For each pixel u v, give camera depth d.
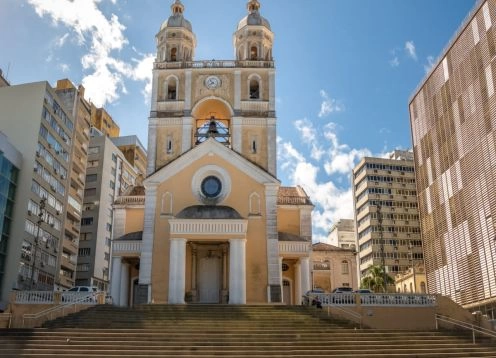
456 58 53.72
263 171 41.19
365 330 28.00
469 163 50.72
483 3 47.56
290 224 45.22
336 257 90.25
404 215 108.88
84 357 22.56
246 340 25.25
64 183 75.62
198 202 40.47
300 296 41.03
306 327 28.19
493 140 45.75
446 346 25.91
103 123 108.88
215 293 39.22
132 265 44.75
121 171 98.69
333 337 26.38
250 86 48.22
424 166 62.97
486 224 47.12
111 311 30.42
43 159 68.19
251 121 46.31
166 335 25.62
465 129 51.59
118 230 46.19
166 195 40.69
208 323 28.38
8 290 59.84
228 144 47.00
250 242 39.44
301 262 41.69
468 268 50.62
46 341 24.36
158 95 47.38
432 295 32.34
